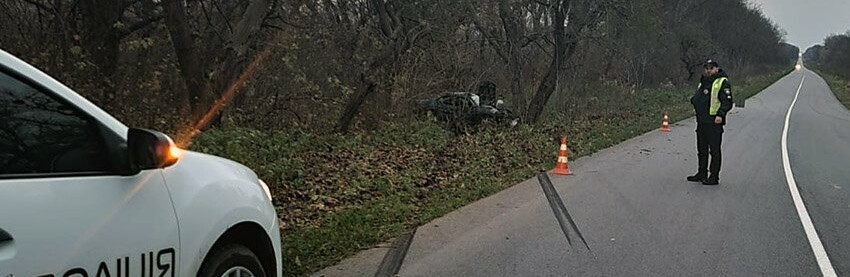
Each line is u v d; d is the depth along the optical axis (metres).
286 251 6.10
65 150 2.81
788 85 76.56
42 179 2.66
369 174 11.04
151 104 12.90
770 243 7.07
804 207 9.12
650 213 8.52
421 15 20.59
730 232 7.55
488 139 16.98
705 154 11.06
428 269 5.94
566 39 22.78
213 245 3.55
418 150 14.79
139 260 2.99
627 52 33.44
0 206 2.44
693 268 6.12
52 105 2.83
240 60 13.81
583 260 6.32
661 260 6.36
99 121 2.99
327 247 6.43
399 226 7.46
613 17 23.00
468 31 23.03
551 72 22.92
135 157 3.03
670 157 14.91
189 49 12.30
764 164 13.88
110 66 12.42
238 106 15.00
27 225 2.51
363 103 18.56
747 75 84.06
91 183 2.84
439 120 20.02
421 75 20.03
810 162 14.61
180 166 3.45
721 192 10.22
